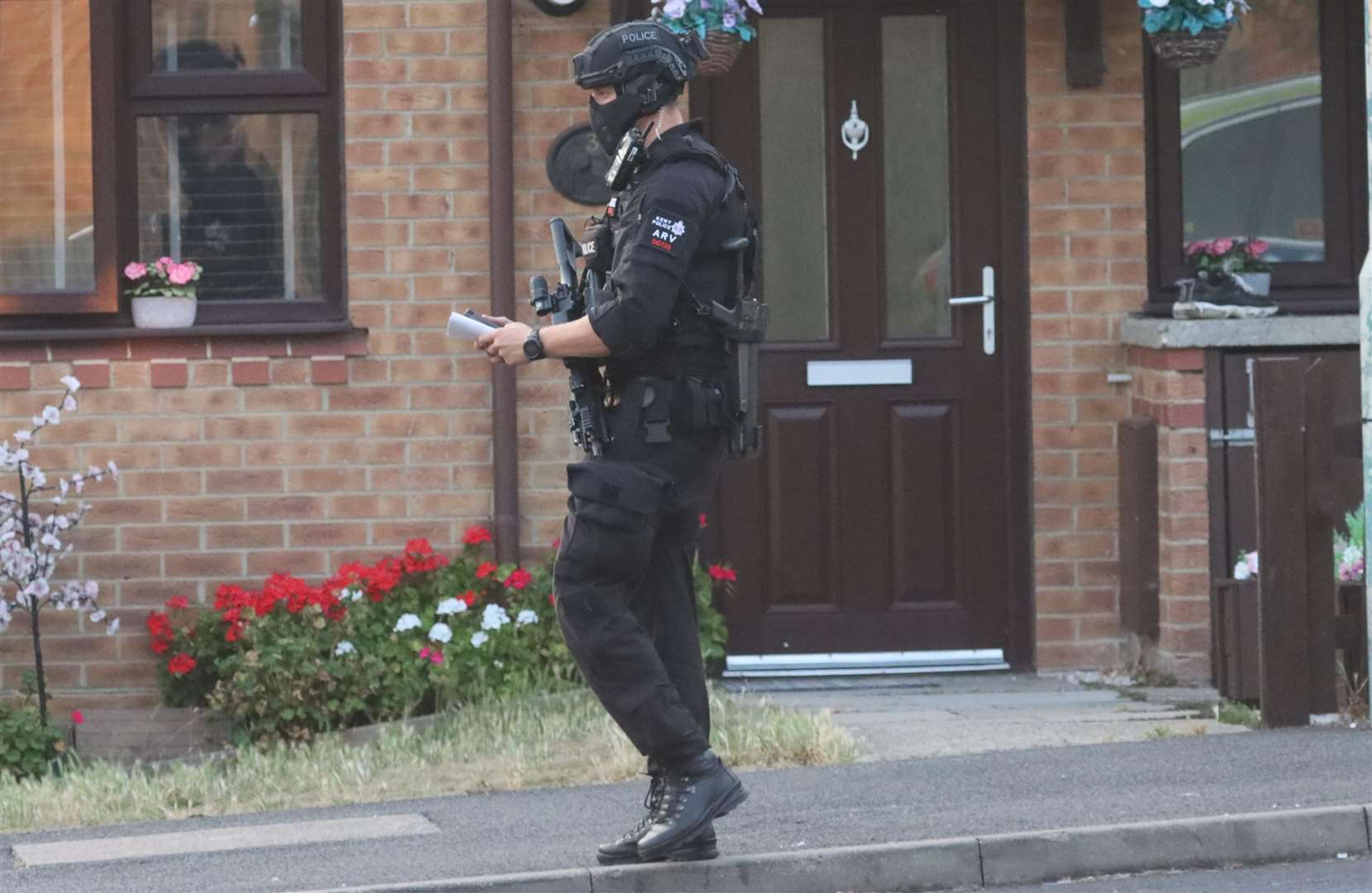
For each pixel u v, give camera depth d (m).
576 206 27.39
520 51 27.27
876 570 28.11
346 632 26.22
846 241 28.05
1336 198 28.23
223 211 27.78
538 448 27.45
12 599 27.16
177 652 26.80
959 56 27.92
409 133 27.31
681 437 16.41
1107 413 27.66
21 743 25.84
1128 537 26.95
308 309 27.81
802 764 21.83
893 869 17.23
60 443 27.19
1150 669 27.05
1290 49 28.16
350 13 27.19
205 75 27.55
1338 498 26.39
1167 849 17.77
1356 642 23.72
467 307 27.47
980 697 26.27
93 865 18.64
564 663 26.59
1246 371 26.05
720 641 26.95
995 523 28.12
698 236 16.08
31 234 27.28
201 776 23.33
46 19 27.17
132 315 27.52
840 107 28.00
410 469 27.47
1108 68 27.52
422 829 19.48
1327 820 18.03
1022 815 18.55
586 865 17.36
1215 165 28.12
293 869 17.98
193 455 27.30
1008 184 27.94
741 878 16.88
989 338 28.05
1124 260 27.61
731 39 25.14
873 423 28.08
